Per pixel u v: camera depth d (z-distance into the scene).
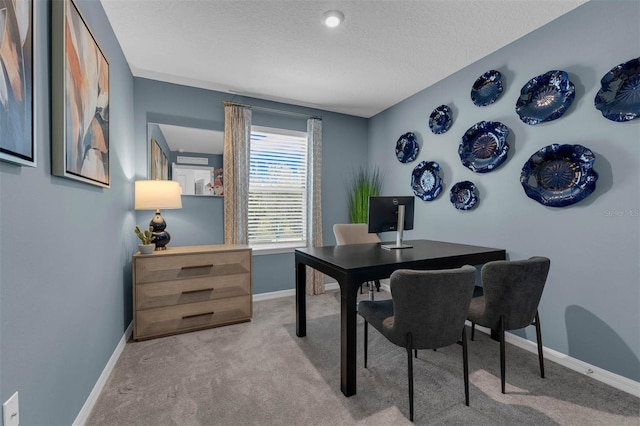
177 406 1.59
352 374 1.69
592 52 1.88
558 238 2.07
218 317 2.68
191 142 3.17
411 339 1.50
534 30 2.20
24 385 0.97
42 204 1.10
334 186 4.07
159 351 2.21
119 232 2.23
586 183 1.88
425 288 1.44
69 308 1.32
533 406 1.59
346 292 1.72
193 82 3.07
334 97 3.52
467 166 2.72
